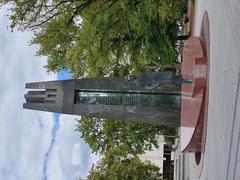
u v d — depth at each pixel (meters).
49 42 29.30
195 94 13.55
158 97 14.48
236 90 9.02
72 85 14.77
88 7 25.03
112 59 28.28
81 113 14.71
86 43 26.91
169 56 25.84
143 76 12.24
